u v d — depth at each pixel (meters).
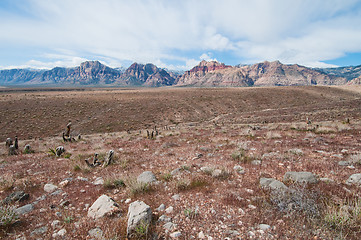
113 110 60.75
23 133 40.28
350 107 41.91
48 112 53.69
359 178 4.68
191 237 3.12
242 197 4.38
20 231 3.57
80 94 92.00
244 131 16.38
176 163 8.20
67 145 16.55
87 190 5.63
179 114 64.00
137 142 15.74
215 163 7.64
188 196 4.66
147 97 84.25
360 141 9.75
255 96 89.19
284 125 20.20
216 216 3.67
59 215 4.14
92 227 3.54
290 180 5.08
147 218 3.43
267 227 3.18
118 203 4.57
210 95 91.62
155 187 5.34
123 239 3.17
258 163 7.10
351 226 3.01
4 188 6.01
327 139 10.95
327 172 5.66
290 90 100.94
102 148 13.34
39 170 8.17
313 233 2.96
